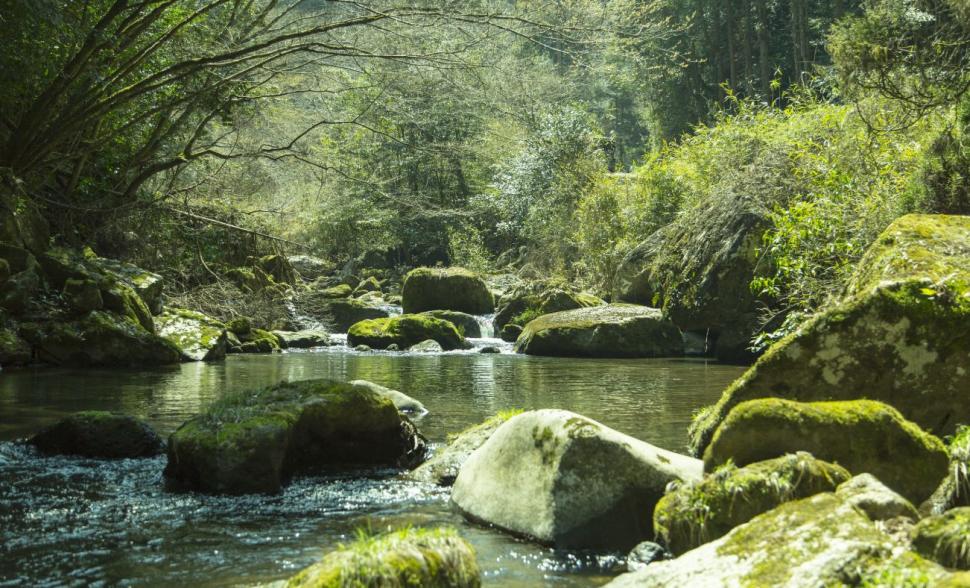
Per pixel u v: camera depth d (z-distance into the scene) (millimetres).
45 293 14109
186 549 4312
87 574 3932
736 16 38875
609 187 22938
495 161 32469
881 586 2670
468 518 4855
